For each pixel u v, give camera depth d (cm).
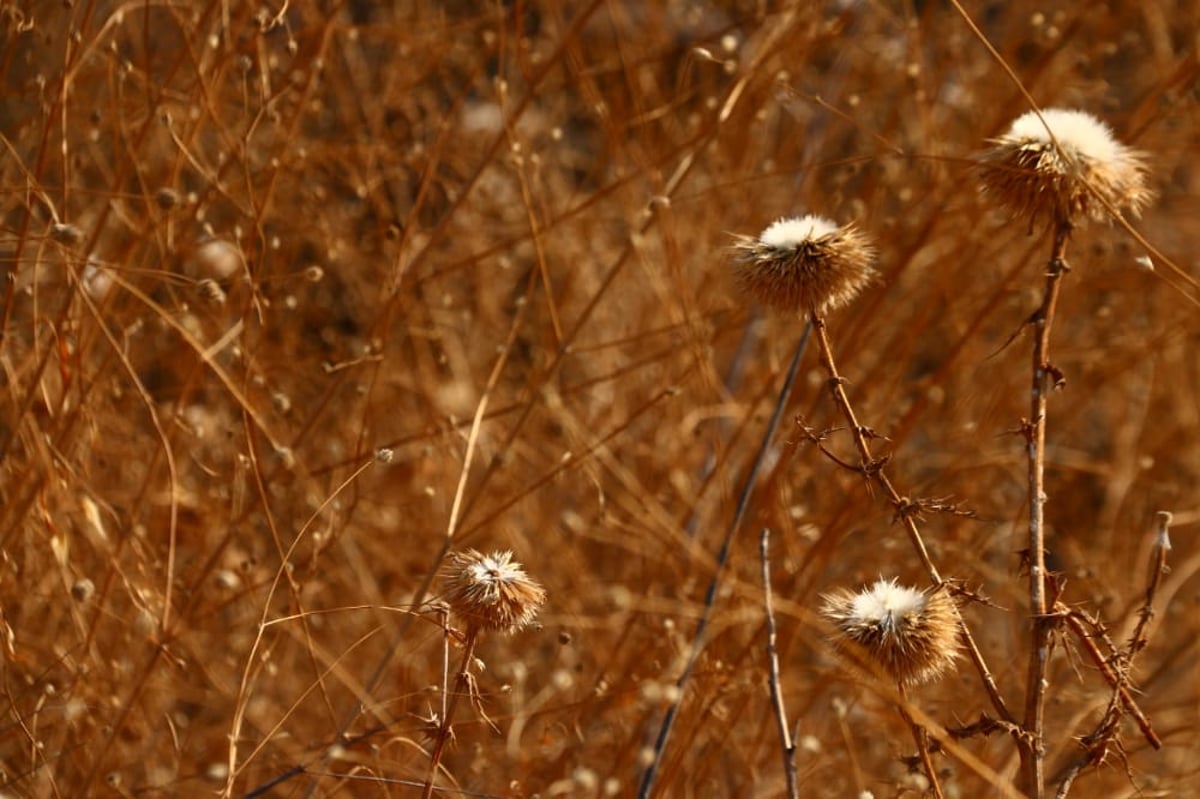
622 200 671
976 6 730
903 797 430
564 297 644
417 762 453
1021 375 644
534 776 459
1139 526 654
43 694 422
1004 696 505
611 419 625
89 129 539
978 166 324
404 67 676
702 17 787
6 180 500
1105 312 639
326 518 514
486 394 451
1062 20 745
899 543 539
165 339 574
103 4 591
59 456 430
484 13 741
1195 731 518
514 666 470
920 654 283
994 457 598
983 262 600
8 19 511
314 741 468
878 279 334
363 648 518
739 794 440
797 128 716
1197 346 691
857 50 697
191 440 530
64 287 506
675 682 406
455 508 418
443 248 668
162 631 415
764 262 317
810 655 572
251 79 593
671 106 591
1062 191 307
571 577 557
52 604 470
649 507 498
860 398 572
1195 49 591
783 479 496
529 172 680
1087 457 684
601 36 764
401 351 656
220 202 609
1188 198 763
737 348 656
